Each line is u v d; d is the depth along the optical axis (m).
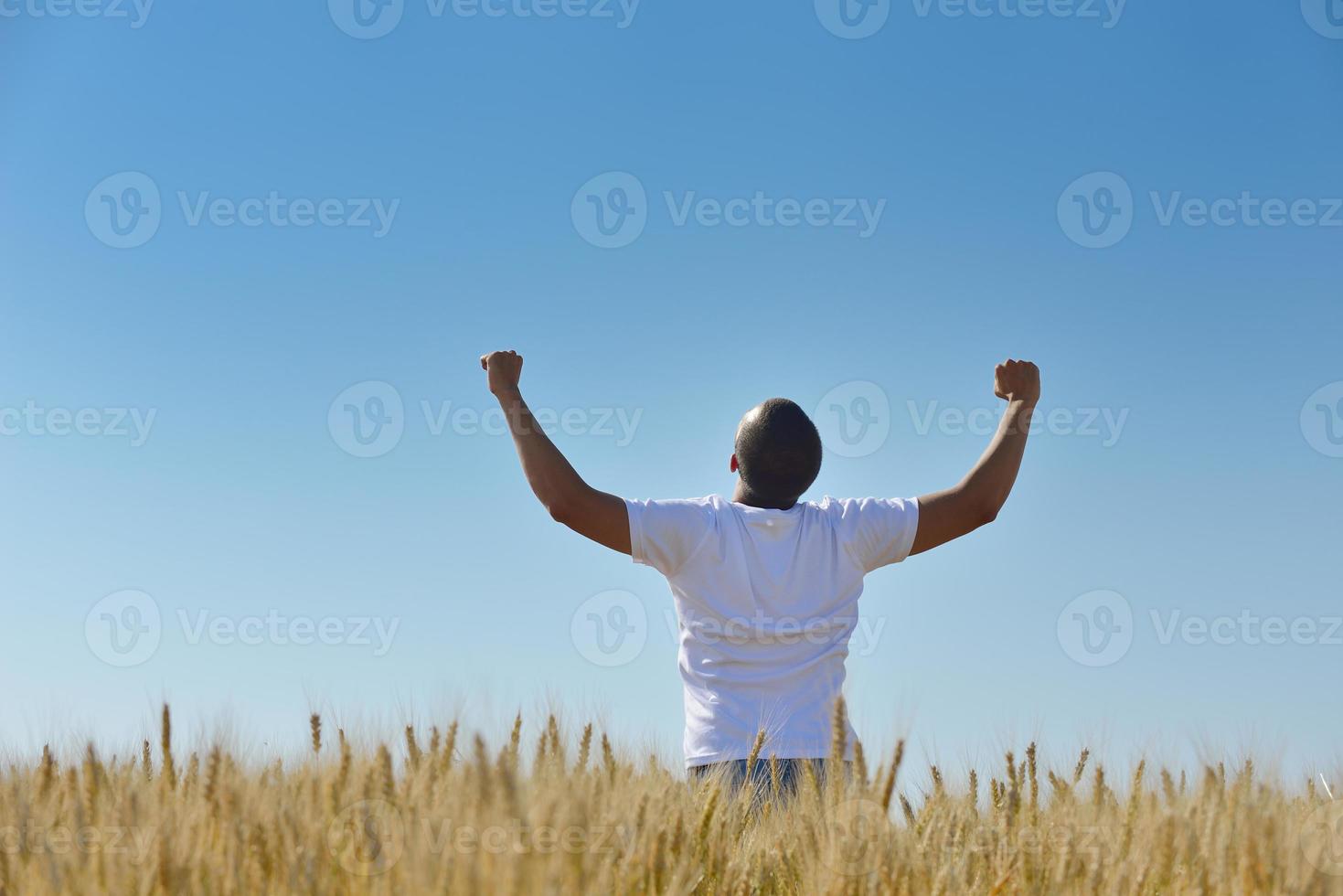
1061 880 3.13
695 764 4.07
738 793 3.81
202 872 2.69
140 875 2.65
